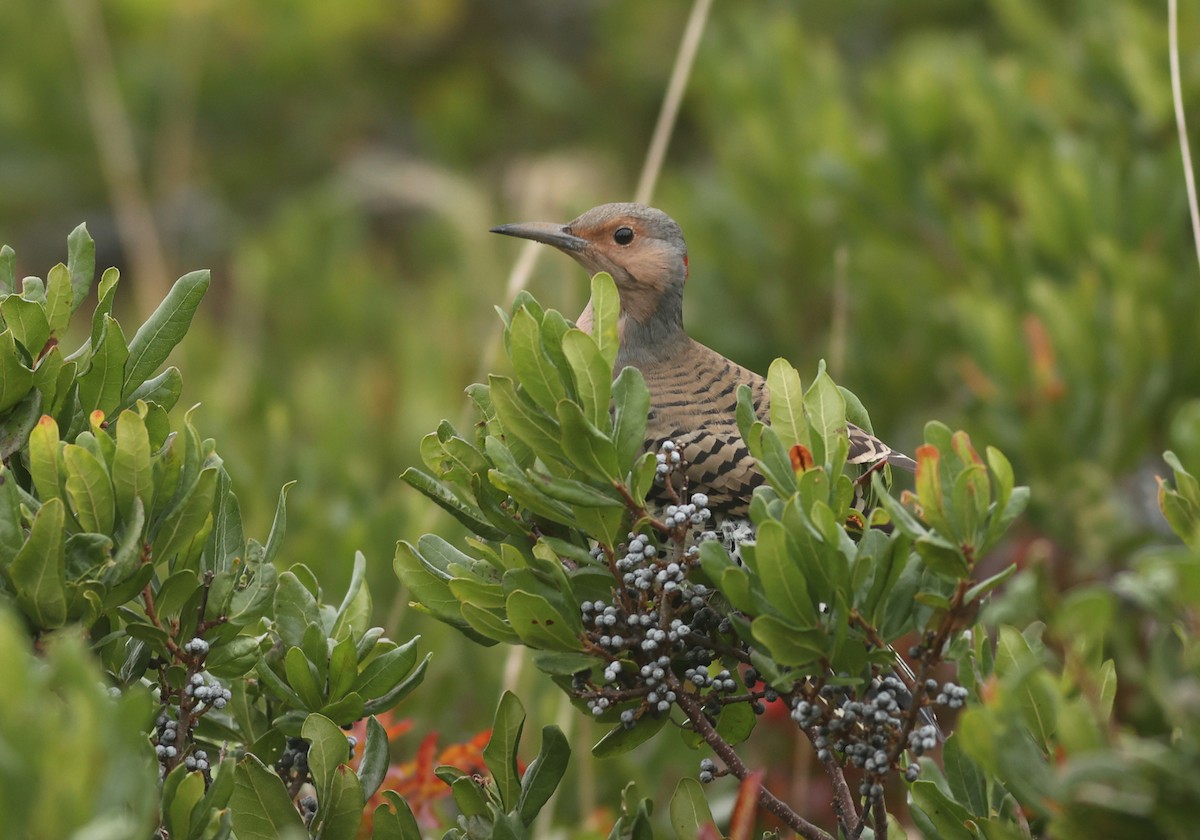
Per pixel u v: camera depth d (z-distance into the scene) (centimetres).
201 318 1520
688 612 606
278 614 564
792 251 1295
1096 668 519
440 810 731
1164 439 1091
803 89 1352
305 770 572
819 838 562
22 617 485
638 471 544
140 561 505
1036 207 1142
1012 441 1069
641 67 1862
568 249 901
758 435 548
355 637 571
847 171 1241
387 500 1053
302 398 1237
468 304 1449
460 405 1292
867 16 1770
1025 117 1221
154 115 1852
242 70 1906
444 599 569
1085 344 1059
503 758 560
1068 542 1009
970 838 528
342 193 1677
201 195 1881
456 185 1622
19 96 1834
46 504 474
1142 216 1140
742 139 1364
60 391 550
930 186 1222
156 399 573
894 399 1205
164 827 487
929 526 528
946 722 910
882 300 1210
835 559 506
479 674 935
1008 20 1316
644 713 567
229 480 560
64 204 1848
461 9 1969
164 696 543
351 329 1480
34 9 1853
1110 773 425
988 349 1067
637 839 561
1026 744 453
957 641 527
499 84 1961
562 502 548
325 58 1928
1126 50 1194
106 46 1867
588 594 563
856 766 545
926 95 1241
